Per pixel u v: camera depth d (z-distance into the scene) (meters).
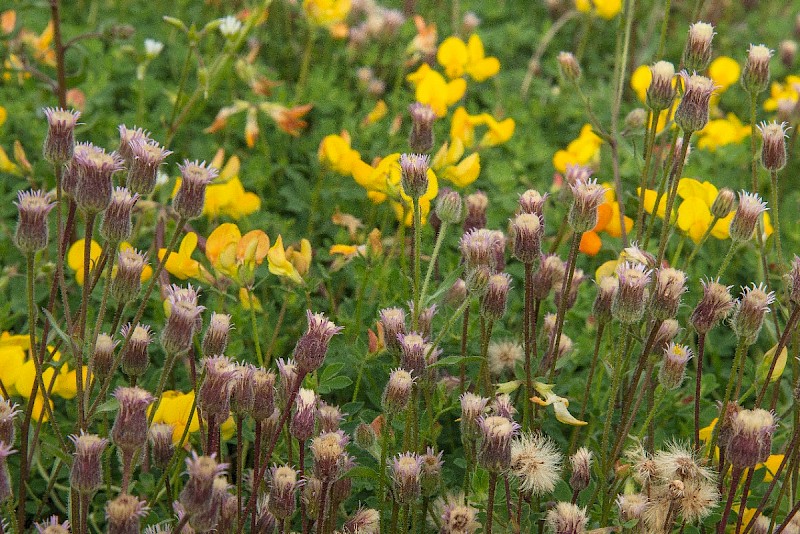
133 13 8.72
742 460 3.33
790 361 4.79
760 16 10.77
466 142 6.52
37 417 4.11
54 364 3.81
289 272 4.35
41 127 6.59
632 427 4.44
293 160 7.08
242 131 7.14
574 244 3.74
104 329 5.09
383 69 8.19
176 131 6.92
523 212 3.68
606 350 4.56
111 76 7.73
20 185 6.14
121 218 3.20
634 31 8.80
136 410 2.93
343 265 4.93
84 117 6.87
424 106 4.40
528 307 3.69
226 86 7.81
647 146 4.24
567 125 8.18
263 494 3.63
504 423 3.26
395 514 3.57
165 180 5.30
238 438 3.24
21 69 6.02
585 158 6.62
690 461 3.53
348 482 3.54
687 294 5.81
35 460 4.18
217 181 5.32
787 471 3.62
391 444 3.99
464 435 3.58
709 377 4.83
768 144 4.09
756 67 4.23
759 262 5.18
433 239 5.95
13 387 4.07
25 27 7.77
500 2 9.90
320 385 4.14
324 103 7.49
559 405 3.75
